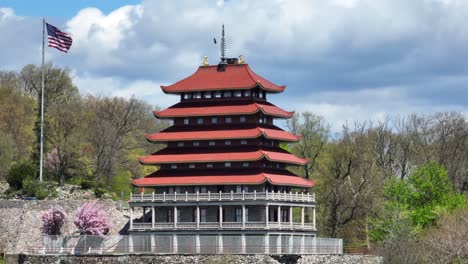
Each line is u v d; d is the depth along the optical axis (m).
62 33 187.75
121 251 165.62
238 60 187.88
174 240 164.00
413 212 187.00
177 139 177.88
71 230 179.00
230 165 176.00
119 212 188.12
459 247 165.50
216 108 178.38
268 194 170.88
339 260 163.88
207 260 156.12
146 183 176.50
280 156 178.25
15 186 196.50
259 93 182.50
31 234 178.00
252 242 163.00
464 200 190.75
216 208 174.62
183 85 181.25
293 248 163.25
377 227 187.12
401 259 166.00
